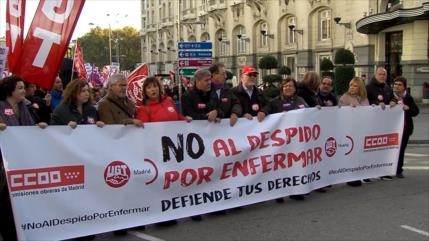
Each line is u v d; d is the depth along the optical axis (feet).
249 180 19.89
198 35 202.59
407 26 92.02
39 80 19.21
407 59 92.02
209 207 18.94
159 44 260.83
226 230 17.80
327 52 121.60
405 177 26.37
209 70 20.47
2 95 16.69
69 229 16.07
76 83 17.35
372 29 98.53
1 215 15.69
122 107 18.35
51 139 15.69
